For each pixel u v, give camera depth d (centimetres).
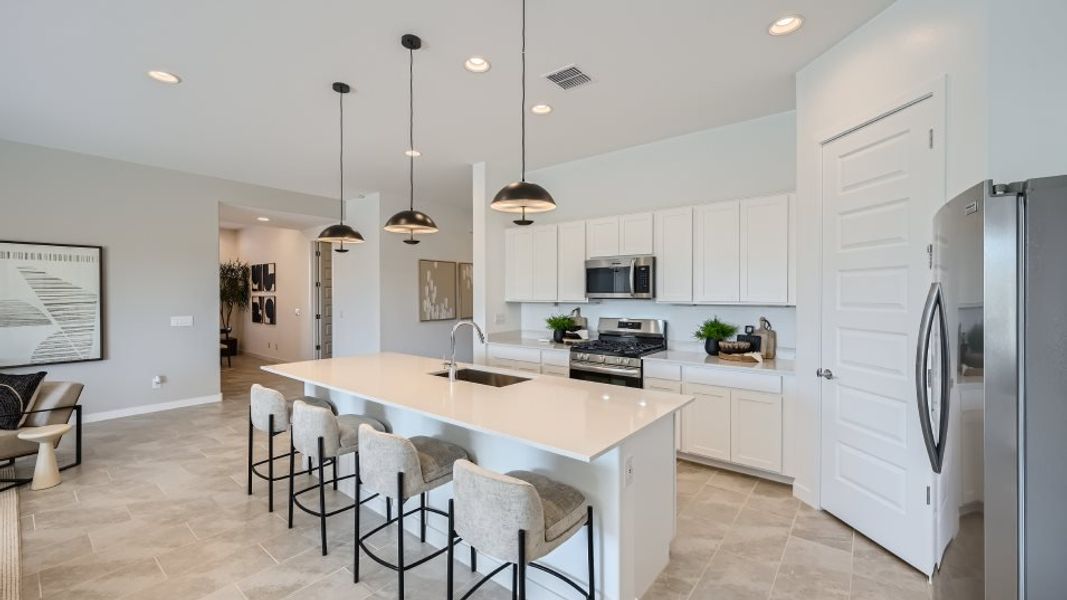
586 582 197
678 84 319
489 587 220
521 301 518
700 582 219
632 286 410
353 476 311
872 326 243
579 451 162
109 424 475
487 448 236
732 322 400
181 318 544
